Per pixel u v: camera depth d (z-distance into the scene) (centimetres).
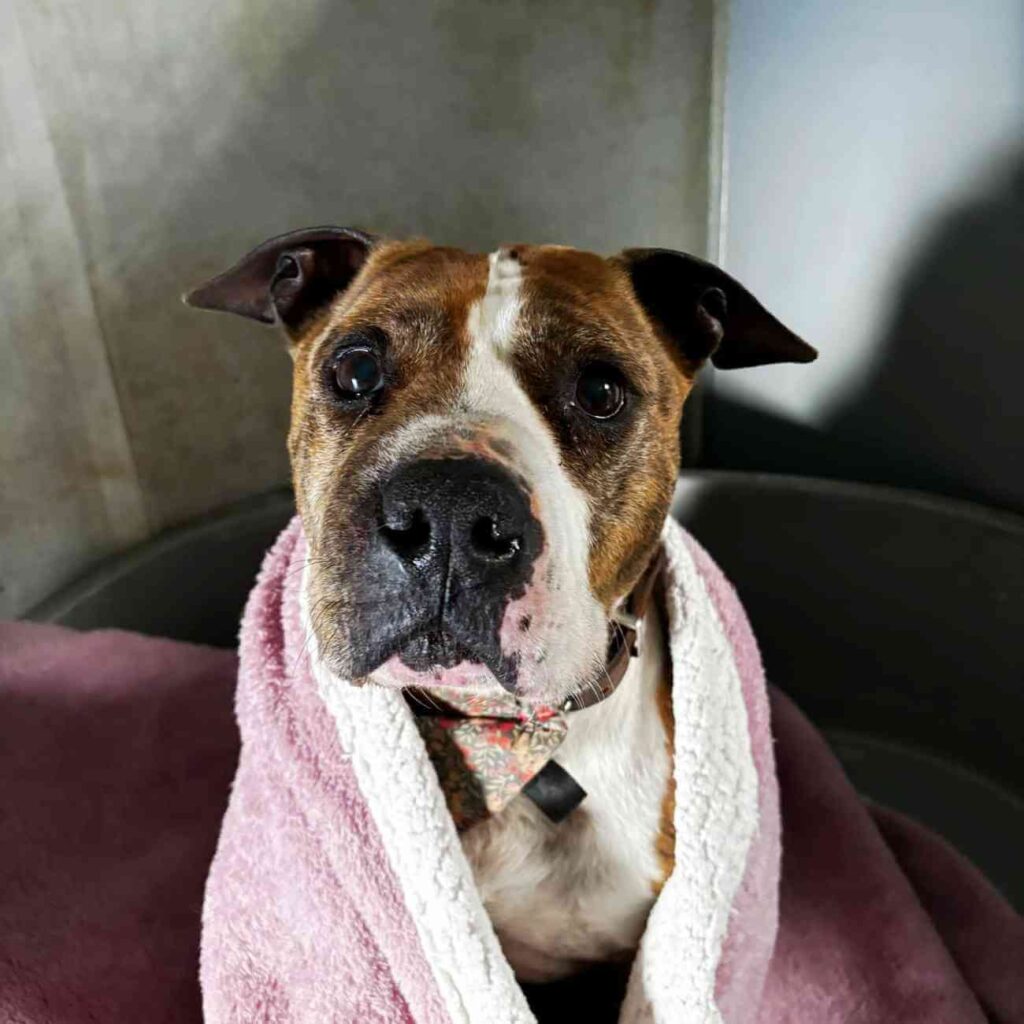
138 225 64
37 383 64
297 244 45
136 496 70
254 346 70
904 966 50
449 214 68
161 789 59
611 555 38
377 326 38
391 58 64
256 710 42
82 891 54
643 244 71
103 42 59
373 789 39
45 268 62
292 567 43
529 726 40
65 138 60
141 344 66
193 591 70
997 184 60
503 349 37
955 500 65
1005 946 53
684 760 41
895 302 66
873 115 63
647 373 40
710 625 43
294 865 40
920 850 58
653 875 43
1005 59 58
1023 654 64
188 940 53
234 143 64
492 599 32
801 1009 50
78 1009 49
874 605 69
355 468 34
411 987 39
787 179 67
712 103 67
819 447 72
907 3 60
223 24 61
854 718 72
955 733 69
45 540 67
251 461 72
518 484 32
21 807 56
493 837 42
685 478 70
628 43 65
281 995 42
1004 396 63
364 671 33
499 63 65
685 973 40
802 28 63
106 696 61
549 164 68
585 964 48
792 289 69
